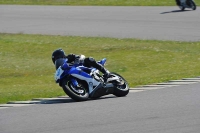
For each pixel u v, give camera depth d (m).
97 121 28.45
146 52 69.12
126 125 27.25
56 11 110.75
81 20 99.19
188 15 97.31
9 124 28.66
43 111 32.09
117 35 83.19
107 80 37.34
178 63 59.84
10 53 73.81
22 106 34.44
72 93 35.38
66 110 32.09
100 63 38.06
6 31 91.38
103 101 35.16
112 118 29.06
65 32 88.38
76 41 80.25
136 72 56.34
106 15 103.12
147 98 35.22
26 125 28.23
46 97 40.25
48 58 70.69
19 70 63.47
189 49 69.62
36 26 95.38
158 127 26.58
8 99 40.25
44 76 59.38
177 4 103.88
